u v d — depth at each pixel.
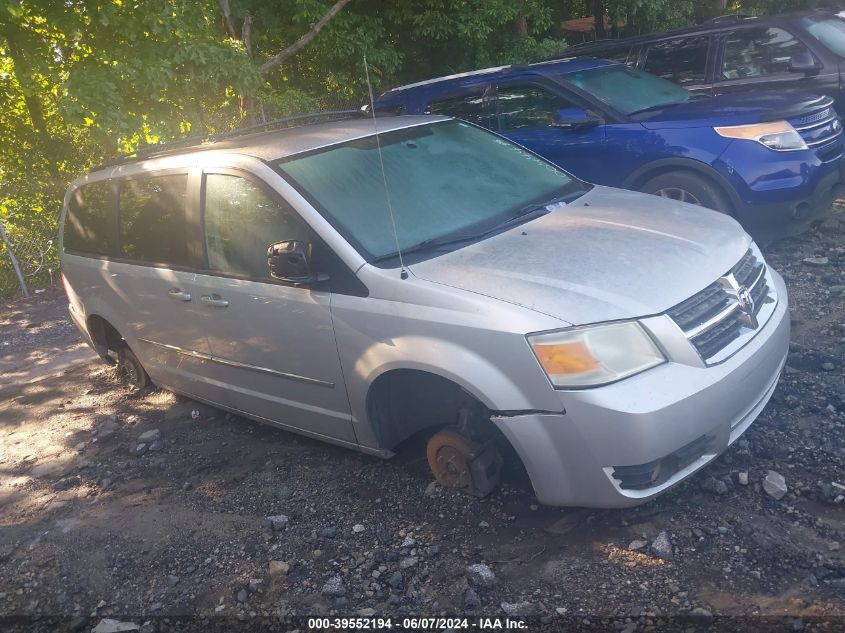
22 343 8.43
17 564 3.97
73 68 10.63
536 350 3.21
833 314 5.37
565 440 3.22
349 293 3.78
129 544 3.98
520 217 4.16
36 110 12.20
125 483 4.68
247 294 4.26
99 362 7.23
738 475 3.64
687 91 7.83
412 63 16.56
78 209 5.83
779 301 3.92
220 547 3.83
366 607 3.24
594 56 9.74
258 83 11.50
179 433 5.26
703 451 3.34
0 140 12.16
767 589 2.97
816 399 4.25
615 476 3.21
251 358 4.43
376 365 3.71
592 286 3.37
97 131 10.58
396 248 3.86
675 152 6.55
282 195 4.06
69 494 4.65
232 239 4.38
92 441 5.37
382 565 3.49
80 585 3.72
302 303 3.97
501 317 3.29
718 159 6.36
